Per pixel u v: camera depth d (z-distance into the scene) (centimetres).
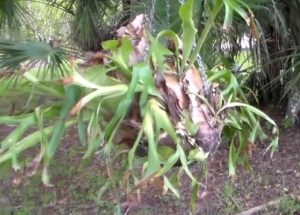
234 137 188
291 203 435
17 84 168
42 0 667
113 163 167
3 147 156
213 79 181
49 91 161
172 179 165
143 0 374
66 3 647
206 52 388
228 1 167
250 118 182
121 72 161
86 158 160
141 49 165
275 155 550
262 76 665
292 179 495
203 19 290
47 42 451
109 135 155
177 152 157
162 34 168
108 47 161
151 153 152
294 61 601
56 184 484
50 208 444
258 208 432
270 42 638
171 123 160
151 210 426
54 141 157
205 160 167
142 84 155
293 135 621
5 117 158
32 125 161
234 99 182
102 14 611
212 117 166
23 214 432
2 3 550
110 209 430
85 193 464
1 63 368
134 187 153
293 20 596
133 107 160
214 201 446
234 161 190
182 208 432
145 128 155
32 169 157
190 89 164
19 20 572
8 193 466
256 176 495
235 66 542
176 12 272
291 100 642
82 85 154
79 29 611
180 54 171
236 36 564
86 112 159
